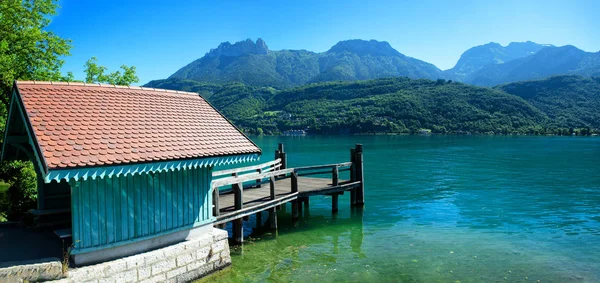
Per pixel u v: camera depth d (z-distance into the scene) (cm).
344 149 7244
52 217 1130
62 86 995
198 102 1271
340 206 2212
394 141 9838
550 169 4059
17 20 2012
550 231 1725
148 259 941
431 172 3869
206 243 1084
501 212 2103
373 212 2089
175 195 1032
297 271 1241
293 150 7081
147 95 1151
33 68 2062
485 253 1424
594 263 1321
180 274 1012
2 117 1777
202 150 1018
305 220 1895
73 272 820
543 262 1331
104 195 890
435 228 1775
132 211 938
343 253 1422
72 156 797
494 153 6056
